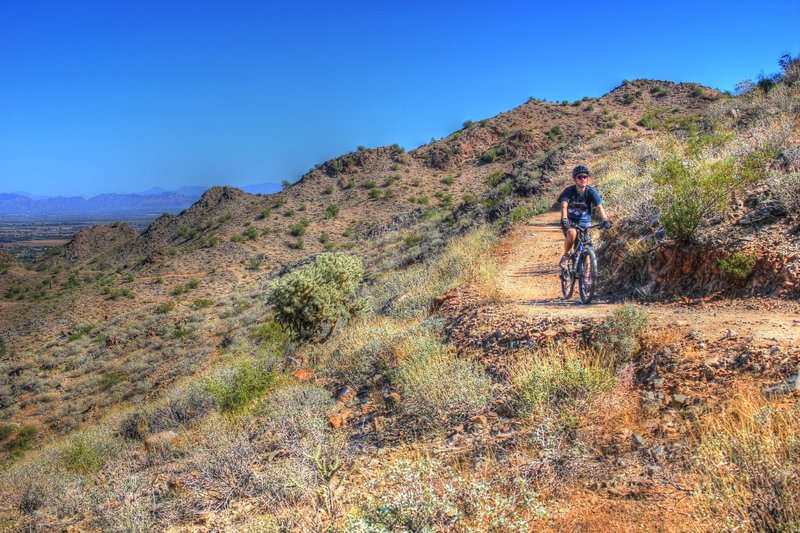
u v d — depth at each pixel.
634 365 5.27
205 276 68.81
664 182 10.17
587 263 7.98
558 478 3.92
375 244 53.34
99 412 25.56
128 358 36.25
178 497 5.57
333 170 106.50
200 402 10.23
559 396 5.04
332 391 8.20
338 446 5.58
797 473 2.94
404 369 7.10
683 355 5.02
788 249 6.37
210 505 5.20
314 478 4.84
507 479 3.96
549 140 87.56
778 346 4.57
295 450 5.31
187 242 97.00
